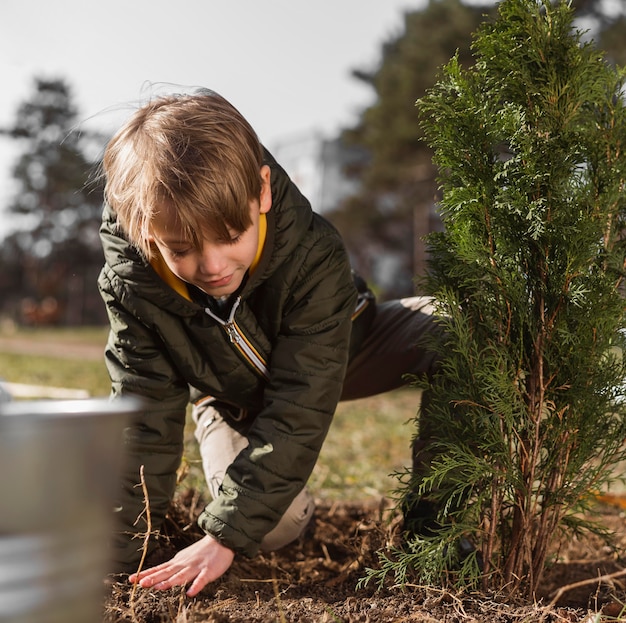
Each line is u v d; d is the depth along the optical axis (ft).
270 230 6.51
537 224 6.12
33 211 156.04
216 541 6.53
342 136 92.43
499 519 6.77
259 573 7.57
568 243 6.18
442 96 6.62
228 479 6.68
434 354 7.84
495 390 6.40
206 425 8.58
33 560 3.49
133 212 5.97
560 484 6.62
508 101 6.66
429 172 82.79
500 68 6.54
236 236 5.98
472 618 5.94
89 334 93.45
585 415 6.41
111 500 3.79
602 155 6.41
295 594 6.86
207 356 7.09
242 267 6.20
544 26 6.42
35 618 3.53
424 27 76.38
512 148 6.50
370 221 96.02
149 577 6.11
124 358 7.14
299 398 6.73
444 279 6.81
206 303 6.87
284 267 6.72
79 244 151.43
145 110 6.35
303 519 8.27
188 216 5.68
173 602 6.08
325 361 6.86
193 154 5.85
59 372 37.52
